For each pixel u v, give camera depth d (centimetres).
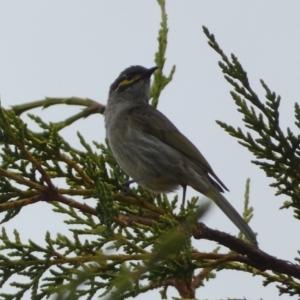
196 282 1145
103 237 958
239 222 1245
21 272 927
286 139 1014
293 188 1031
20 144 976
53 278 912
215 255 1004
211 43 1029
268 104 1012
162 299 1128
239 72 1022
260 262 1007
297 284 1037
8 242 944
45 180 980
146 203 1110
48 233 940
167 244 505
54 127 1071
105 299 514
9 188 984
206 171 1491
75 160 1134
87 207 993
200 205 507
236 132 1045
